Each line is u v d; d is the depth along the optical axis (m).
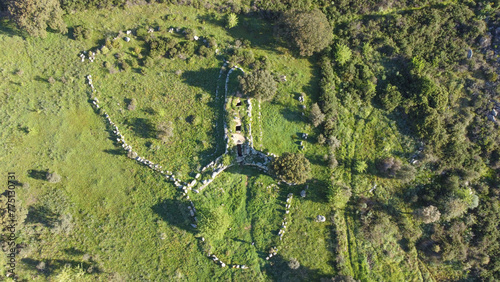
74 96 43.69
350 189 42.56
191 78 44.28
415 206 43.34
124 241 40.81
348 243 41.59
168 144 42.69
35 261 40.06
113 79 44.16
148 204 41.44
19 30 44.06
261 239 41.03
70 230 40.81
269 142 42.66
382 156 44.19
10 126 42.91
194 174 41.53
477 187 43.78
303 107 43.72
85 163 42.53
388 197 43.28
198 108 43.53
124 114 43.47
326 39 42.75
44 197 41.47
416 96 43.84
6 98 43.44
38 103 43.50
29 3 39.62
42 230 40.88
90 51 43.97
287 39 43.66
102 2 44.28
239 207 41.81
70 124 43.25
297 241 40.94
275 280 40.19
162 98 43.84
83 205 41.62
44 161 42.44
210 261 40.50
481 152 44.22
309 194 41.91
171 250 40.72
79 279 39.50
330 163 42.19
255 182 42.06
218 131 42.78
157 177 41.84
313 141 43.31
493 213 42.41
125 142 42.78
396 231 42.47
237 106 42.59
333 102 43.44
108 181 42.12
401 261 41.84
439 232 42.25
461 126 43.84
